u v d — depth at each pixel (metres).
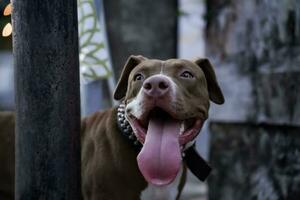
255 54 1.66
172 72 1.07
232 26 1.74
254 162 1.68
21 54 0.83
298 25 1.51
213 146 1.84
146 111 0.99
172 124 1.03
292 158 1.55
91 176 1.20
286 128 1.57
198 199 2.57
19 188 0.86
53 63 0.83
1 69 4.26
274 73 1.58
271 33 1.60
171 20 2.04
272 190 1.62
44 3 0.83
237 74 1.72
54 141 0.84
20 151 0.85
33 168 0.84
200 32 3.57
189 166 1.16
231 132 1.77
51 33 0.83
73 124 0.87
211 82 1.19
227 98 1.76
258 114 1.65
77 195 0.89
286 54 1.55
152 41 2.01
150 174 0.98
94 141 1.23
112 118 1.20
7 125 1.44
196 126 1.09
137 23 1.99
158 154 0.99
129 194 1.16
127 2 1.97
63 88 0.85
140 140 1.06
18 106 0.85
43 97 0.83
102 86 2.00
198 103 1.08
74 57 0.86
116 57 1.97
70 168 0.87
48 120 0.84
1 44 3.98
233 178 1.76
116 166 1.16
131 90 1.08
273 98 1.59
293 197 1.54
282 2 1.56
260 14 1.64
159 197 1.18
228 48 1.75
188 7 3.11
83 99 2.09
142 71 1.08
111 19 1.97
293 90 1.52
